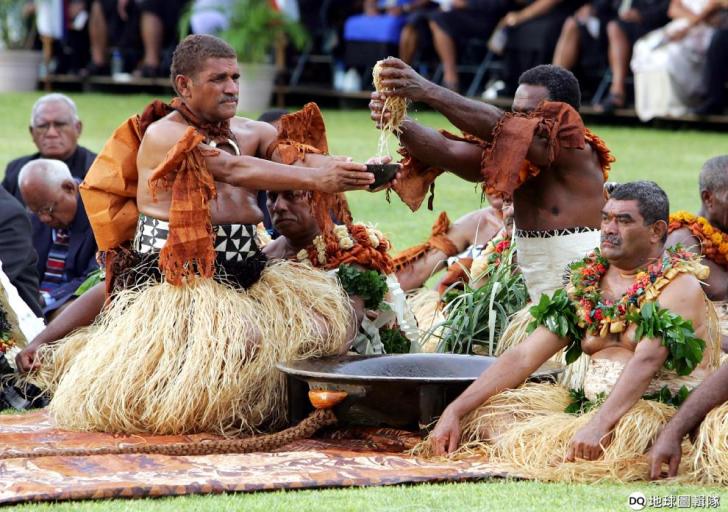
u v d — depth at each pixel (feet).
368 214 83.61
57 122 69.00
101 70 155.43
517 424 39.47
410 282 58.29
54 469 37.17
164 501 34.30
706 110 120.37
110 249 46.70
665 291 39.19
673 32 120.57
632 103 127.65
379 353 46.85
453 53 128.06
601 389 39.96
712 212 48.37
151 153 44.91
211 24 136.56
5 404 49.60
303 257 48.67
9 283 50.52
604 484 36.65
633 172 97.14
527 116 45.42
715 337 40.73
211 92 44.62
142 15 148.66
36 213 59.11
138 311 44.34
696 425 37.58
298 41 136.26
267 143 47.01
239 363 43.42
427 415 41.09
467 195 90.79
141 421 43.32
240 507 33.47
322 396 41.39
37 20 155.94
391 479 36.32
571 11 124.16
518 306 50.21
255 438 41.24
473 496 34.76
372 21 130.93
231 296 44.34
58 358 48.62
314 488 35.76
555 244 47.93
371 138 114.21
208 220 43.78
